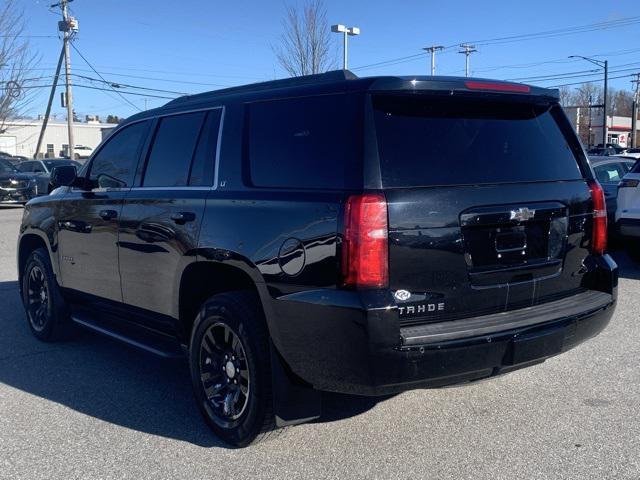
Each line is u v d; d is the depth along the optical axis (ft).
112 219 16.03
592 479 11.30
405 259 10.75
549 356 12.09
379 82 11.24
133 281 15.52
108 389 16.20
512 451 12.40
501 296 11.86
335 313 10.61
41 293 20.30
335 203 10.84
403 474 11.64
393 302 10.52
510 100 12.64
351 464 12.06
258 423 12.21
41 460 12.48
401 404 14.75
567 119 13.78
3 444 13.19
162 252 14.30
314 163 11.62
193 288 14.17
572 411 14.19
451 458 12.19
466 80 11.93
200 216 13.25
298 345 11.25
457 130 11.96
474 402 14.80
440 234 11.07
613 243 32.48
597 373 16.48
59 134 231.91
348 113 11.37
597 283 13.61
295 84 12.73
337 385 11.02
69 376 17.16
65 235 18.21
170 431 13.70
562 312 12.28
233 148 13.34
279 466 12.06
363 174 10.80
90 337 20.88
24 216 20.81
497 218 11.66
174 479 11.68
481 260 11.59
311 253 11.00
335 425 13.73
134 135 16.62
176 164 14.79
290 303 11.23
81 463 12.33
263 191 12.28
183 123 15.02
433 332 10.83
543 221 12.48
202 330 13.25
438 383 11.05
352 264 10.52
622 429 13.24
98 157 17.74
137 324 15.99
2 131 112.06
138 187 15.76
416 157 11.28
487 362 11.18
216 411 13.23
